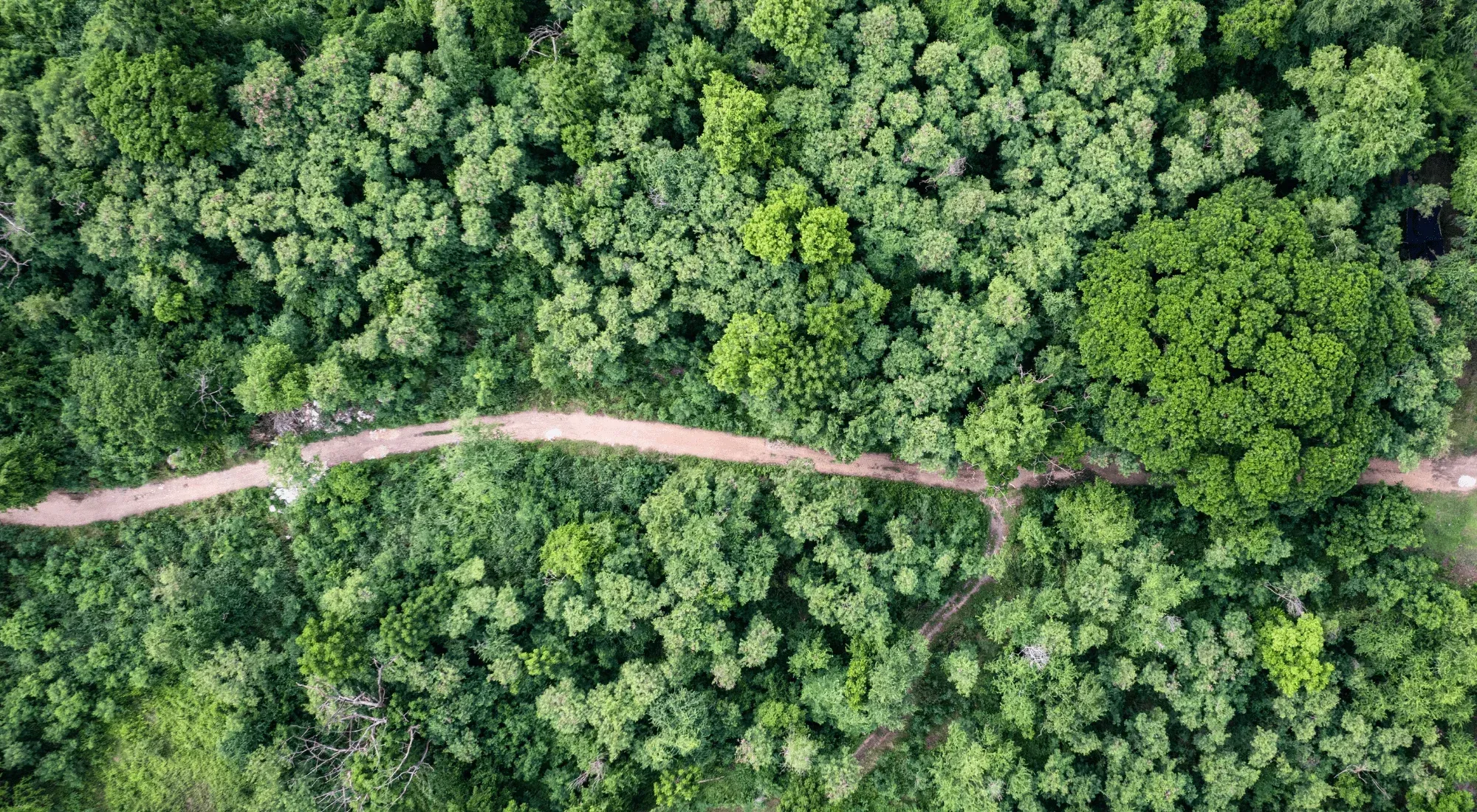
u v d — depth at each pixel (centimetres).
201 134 4916
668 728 5441
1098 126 5312
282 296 5462
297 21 5356
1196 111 5125
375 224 5297
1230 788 5253
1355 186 5141
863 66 5269
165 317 5212
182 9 5153
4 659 5506
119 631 5572
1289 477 4594
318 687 5294
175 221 5084
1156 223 4953
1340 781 5328
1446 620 5147
